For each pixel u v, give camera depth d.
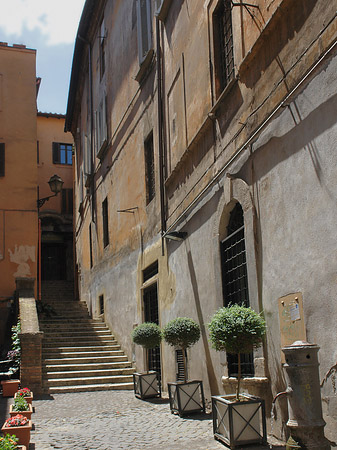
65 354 14.42
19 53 20.56
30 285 17.11
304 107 6.12
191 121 10.33
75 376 13.21
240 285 8.12
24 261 18.75
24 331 12.48
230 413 6.09
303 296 6.01
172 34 11.73
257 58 7.51
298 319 6.08
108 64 18.55
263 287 7.04
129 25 15.79
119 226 16.50
